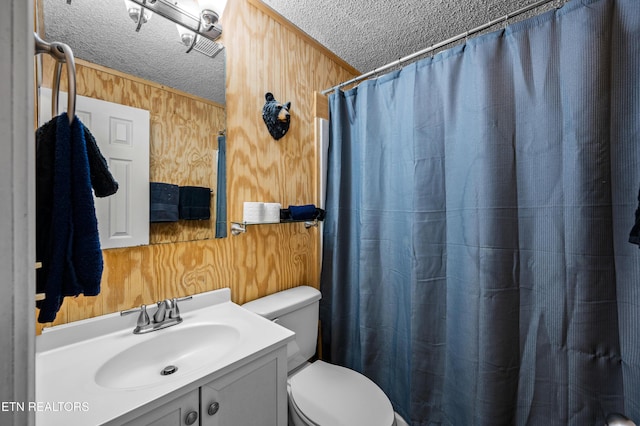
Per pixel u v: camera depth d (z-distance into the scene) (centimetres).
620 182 82
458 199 112
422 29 151
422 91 122
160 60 104
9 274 27
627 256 82
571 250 89
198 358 94
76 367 74
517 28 99
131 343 86
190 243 112
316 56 167
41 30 81
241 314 108
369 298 141
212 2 105
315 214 143
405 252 132
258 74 135
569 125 88
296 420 104
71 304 86
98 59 91
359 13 139
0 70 26
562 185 91
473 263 105
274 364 88
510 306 99
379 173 142
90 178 53
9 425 27
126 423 58
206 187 117
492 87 100
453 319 113
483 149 101
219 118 121
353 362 153
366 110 143
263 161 138
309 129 163
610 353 84
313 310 139
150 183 102
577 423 88
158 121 104
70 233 50
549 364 95
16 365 28
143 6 99
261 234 138
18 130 27
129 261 97
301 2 131
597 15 83
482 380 100
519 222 100
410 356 127
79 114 87
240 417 79
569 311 90
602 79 82
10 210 27
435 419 118
